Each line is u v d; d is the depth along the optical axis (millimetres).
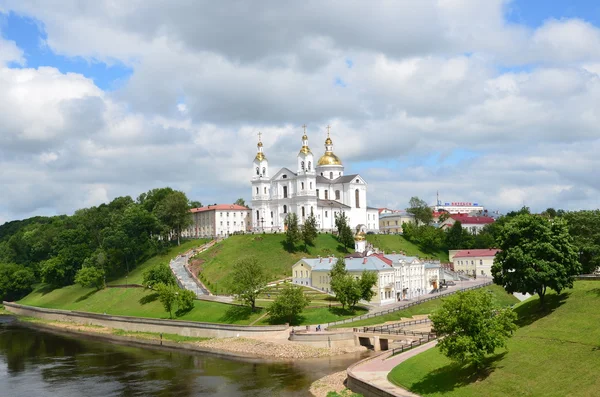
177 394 103812
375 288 174125
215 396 101312
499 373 85500
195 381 112438
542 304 112500
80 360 137875
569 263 109312
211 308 169125
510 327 89250
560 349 87500
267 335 143625
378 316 153750
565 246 109438
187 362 130500
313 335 134625
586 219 149000
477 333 85750
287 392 101062
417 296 189125
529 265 109312
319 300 171625
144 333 169375
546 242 109250
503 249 114938
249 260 168000
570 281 109938
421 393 86688
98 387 110750
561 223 112062
